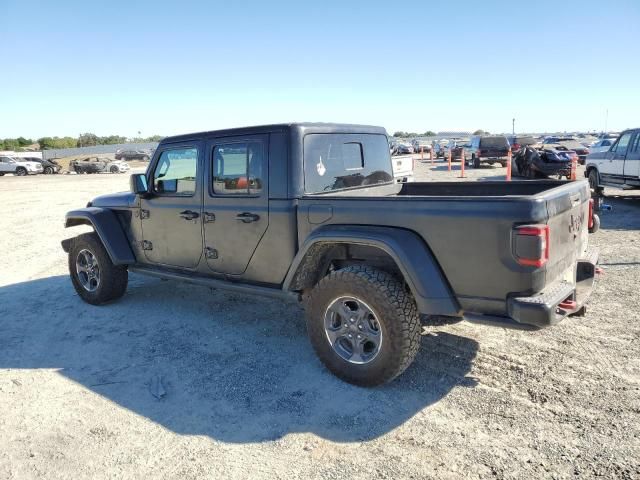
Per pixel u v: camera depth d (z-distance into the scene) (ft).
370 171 16.71
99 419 11.62
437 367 13.32
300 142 13.69
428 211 11.19
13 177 124.98
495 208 10.36
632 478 8.86
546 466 9.30
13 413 12.00
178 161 16.28
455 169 90.02
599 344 14.24
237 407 11.87
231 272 15.38
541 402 11.43
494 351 14.10
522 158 65.98
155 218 17.31
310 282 14.10
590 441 9.94
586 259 13.12
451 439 10.25
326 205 12.84
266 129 13.91
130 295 20.99
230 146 14.70
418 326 11.84
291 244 13.69
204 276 16.28
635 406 11.05
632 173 40.16
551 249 10.71
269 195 13.92
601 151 45.62
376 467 9.52
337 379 12.98
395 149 107.96
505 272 10.39
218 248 15.47
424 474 9.25
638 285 19.31
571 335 14.94
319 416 11.34
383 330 11.73
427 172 84.07
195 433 10.93
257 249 14.47
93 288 19.93
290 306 18.76
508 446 9.93
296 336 15.96
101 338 16.47
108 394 12.78
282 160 13.65
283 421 11.21
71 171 152.05
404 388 12.36
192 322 17.56
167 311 18.81
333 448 10.18
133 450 10.42
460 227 10.80
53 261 28.43
